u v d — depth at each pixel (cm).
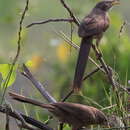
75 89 1010
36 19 1616
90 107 1059
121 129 1061
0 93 1078
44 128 1045
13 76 1080
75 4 1348
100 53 1096
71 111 1035
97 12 1141
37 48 1712
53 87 1512
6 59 1538
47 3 1706
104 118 1056
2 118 1326
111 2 1162
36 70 1529
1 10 1706
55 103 1034
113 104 1174
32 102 1005
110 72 1092
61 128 1084
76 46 1124
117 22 1459
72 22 1138
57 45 1630
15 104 1285
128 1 2108
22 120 1019
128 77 1427
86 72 1409
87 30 1067
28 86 1404
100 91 1380
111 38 1459
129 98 1134
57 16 1686
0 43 1650
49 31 1581
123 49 1457
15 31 1733
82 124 1045
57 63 1570
